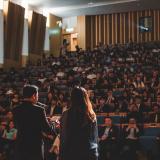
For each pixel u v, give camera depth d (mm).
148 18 27219
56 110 11711
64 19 28641
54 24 27781
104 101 12469
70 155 3535
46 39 26844
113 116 11266
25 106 4320
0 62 21328
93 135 3590
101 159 9133
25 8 24141
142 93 13727
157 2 24531
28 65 22594
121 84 15125
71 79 16406
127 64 18922
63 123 3654
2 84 17484
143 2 24562
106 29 28438
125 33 27859
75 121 3602
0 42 21312
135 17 27609
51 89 14188
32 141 4203
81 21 28531
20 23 22969
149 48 22984
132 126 9727
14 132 9984
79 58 22172
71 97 3703
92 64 19812
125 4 25109
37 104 4676
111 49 23312
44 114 4301
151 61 19219
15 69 21453
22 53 23781
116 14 28125
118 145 9133
